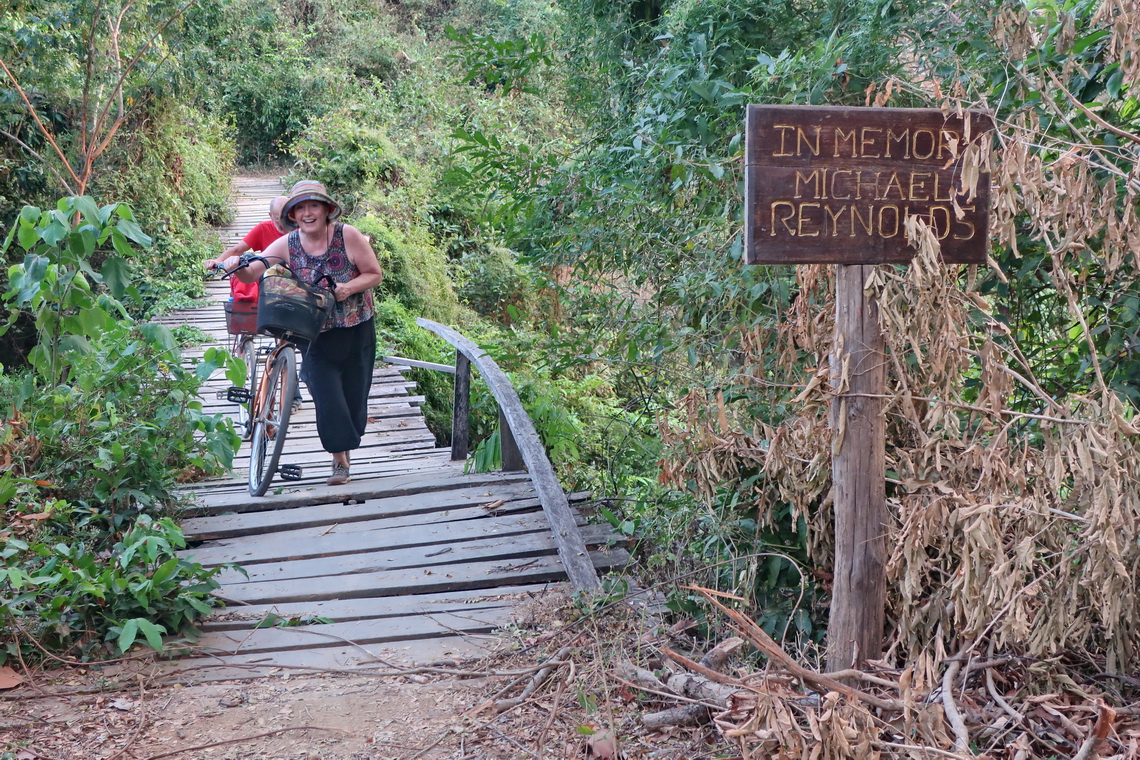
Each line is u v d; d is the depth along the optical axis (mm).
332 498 5082
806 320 2996
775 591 3350
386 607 3875
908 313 2539
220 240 15320
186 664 3424
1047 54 2928
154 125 14234
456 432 6625
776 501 3178
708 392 3553
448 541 4516
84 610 3561
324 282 4949
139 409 4582
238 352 6938
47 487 4148
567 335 4797
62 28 11492
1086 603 2533
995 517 2291
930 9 3332
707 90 3744
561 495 4434
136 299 4727
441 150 17094
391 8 26500
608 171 4410
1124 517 2289
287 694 3193
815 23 4438
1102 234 2727
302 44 23094
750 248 2432
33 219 4309
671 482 3203
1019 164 2307
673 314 3820
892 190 2465
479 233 16750
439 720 2998
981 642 2701
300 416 8133
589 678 3172
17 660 3367
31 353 4582
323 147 17734
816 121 2430
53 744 2840
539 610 3805
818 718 2170
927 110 2457
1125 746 2174
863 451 2637
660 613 3600
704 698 2811
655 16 5551
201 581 3777
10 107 11664
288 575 4164
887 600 2891
